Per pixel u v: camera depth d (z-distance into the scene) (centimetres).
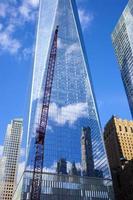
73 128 18475
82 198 15062
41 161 11356
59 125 18075
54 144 16738
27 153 15075
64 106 19612
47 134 16988
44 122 11319
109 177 16662
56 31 13938
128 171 16738
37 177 11875
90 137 18675
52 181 14938
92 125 19625
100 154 17912
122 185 17238
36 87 18825
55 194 14525
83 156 17188
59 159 16125
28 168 14462
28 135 16238
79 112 19888
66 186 15150
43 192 14312
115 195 17612
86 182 15912
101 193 15788
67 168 15962
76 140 17850
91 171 16675
